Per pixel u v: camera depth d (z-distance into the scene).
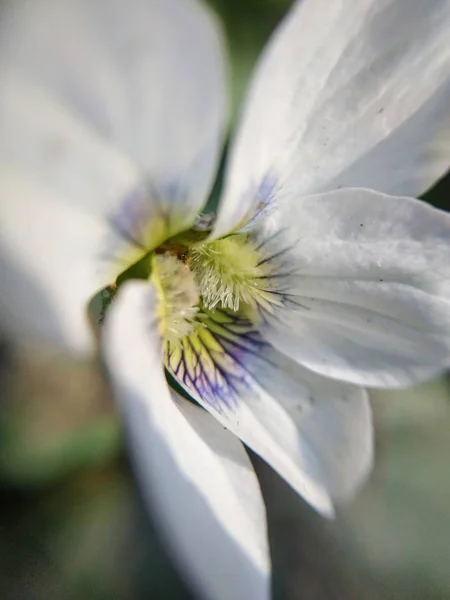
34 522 0.09
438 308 0.05
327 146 0.05
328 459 0.06
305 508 0.09
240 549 0.05
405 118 0.06
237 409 0.06
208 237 0.05
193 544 0.05
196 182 0.05
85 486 0.09
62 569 0.08
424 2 0.05
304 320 0.06
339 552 0.09
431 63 0.05
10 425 0.08
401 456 0.09
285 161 0.05
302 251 0.06
